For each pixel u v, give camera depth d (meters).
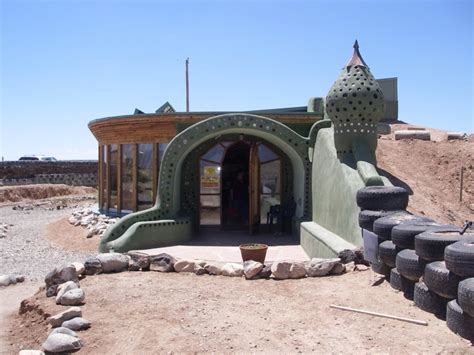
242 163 17.50
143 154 17.20
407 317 6.56
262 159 15.71
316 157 13.46
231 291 8.21
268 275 9.07
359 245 9.70
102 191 20.02
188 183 15.46
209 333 6.25
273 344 5.86
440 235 6.95
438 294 6.46
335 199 11.45
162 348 5.80
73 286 7.93
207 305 7.44
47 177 45.69
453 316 5.93
